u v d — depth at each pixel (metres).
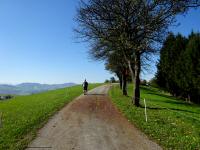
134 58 35.53
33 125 22.12
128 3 32.25
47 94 62.62
